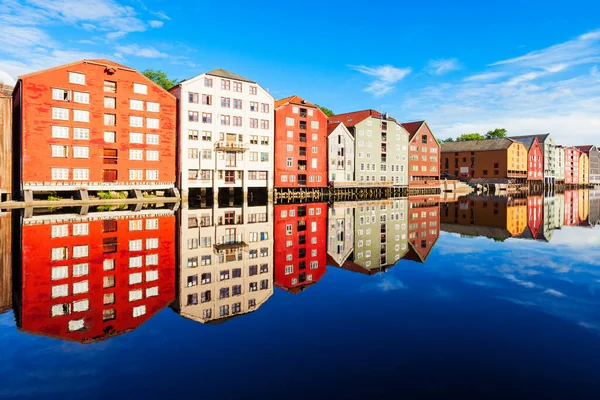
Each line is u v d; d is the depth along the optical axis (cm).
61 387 696
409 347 859
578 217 4038
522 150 11175
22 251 1856
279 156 6216
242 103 5784
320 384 703
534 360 794
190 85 5316
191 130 5328
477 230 3042
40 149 4253
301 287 1386
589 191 11319
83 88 4503
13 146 4791
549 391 678
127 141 4822
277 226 3077
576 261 1816
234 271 1616
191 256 1872
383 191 7906
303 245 2306
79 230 2512
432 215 4206
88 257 1758
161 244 2130
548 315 1058
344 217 3881
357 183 7094
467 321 1019
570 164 14400
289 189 6381
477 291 1303
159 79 7406
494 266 1706
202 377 731
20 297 1207
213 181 5506
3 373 748
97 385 702
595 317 1041
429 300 1210
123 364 786
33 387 696
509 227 3231
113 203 4506
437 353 828
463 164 11312
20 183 4312
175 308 1138
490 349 846
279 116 6212
